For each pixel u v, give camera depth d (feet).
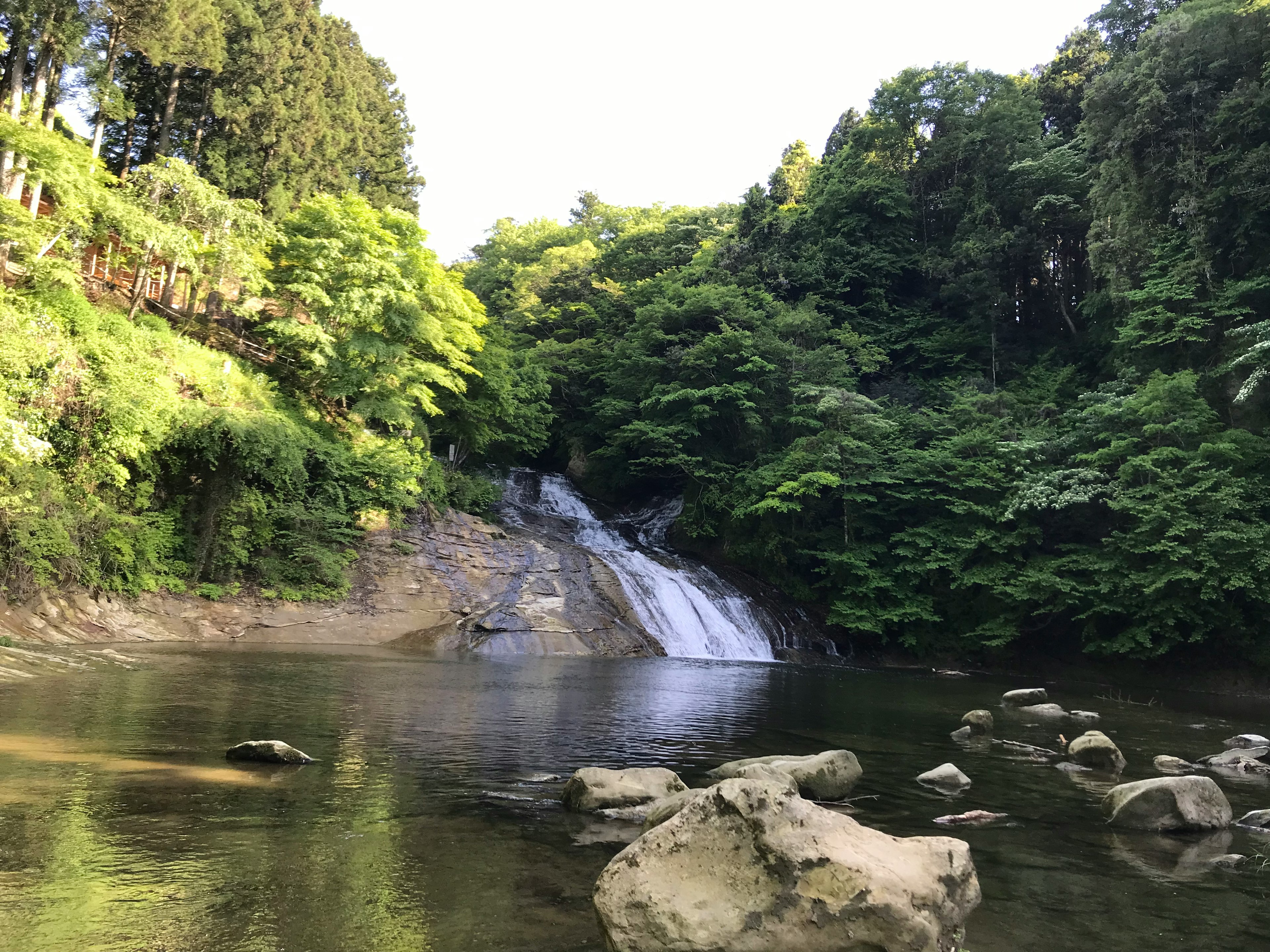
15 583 55.98
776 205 171.12
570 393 151.33
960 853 14.51
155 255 87.15
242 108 109.40
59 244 76.69
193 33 98.63
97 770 24.16
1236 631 84.43
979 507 97.86
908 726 45.91
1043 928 16.17
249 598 72.84
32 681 40.27
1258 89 101.35
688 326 135.23
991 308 143.13
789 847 13.42
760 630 98.48
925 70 167.43
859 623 99.76
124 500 66.59
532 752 31.58
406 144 159.84
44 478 57.77
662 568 101.09
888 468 108.27
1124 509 88.38
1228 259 102.73
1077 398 118.73
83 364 64.44
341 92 129.18
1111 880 19.43
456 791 24.81
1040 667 97.55
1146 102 107.65
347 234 92.89
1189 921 16.80
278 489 77.61
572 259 198.59
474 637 77.41
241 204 90.07
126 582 65.41
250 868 16.85
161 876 16.03
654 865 13.96
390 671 55.57
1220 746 43.45
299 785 24.23
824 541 109.29
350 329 95.14
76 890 14.98
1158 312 103.71
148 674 45.52
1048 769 34.12
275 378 99.96
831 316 145.18
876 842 14.30
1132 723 53.42
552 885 17.03
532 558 92.12
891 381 139.44
